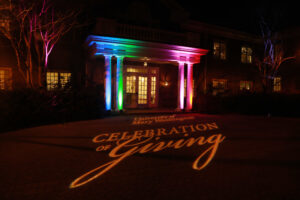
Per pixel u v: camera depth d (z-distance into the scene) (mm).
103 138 6168
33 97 8211
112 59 12711
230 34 16484
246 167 3973
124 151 4930
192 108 13812
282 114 12562
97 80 12406
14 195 2891
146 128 7707
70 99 9258
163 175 3570
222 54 16516
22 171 3738
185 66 15164
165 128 7750
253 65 17859
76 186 3154
